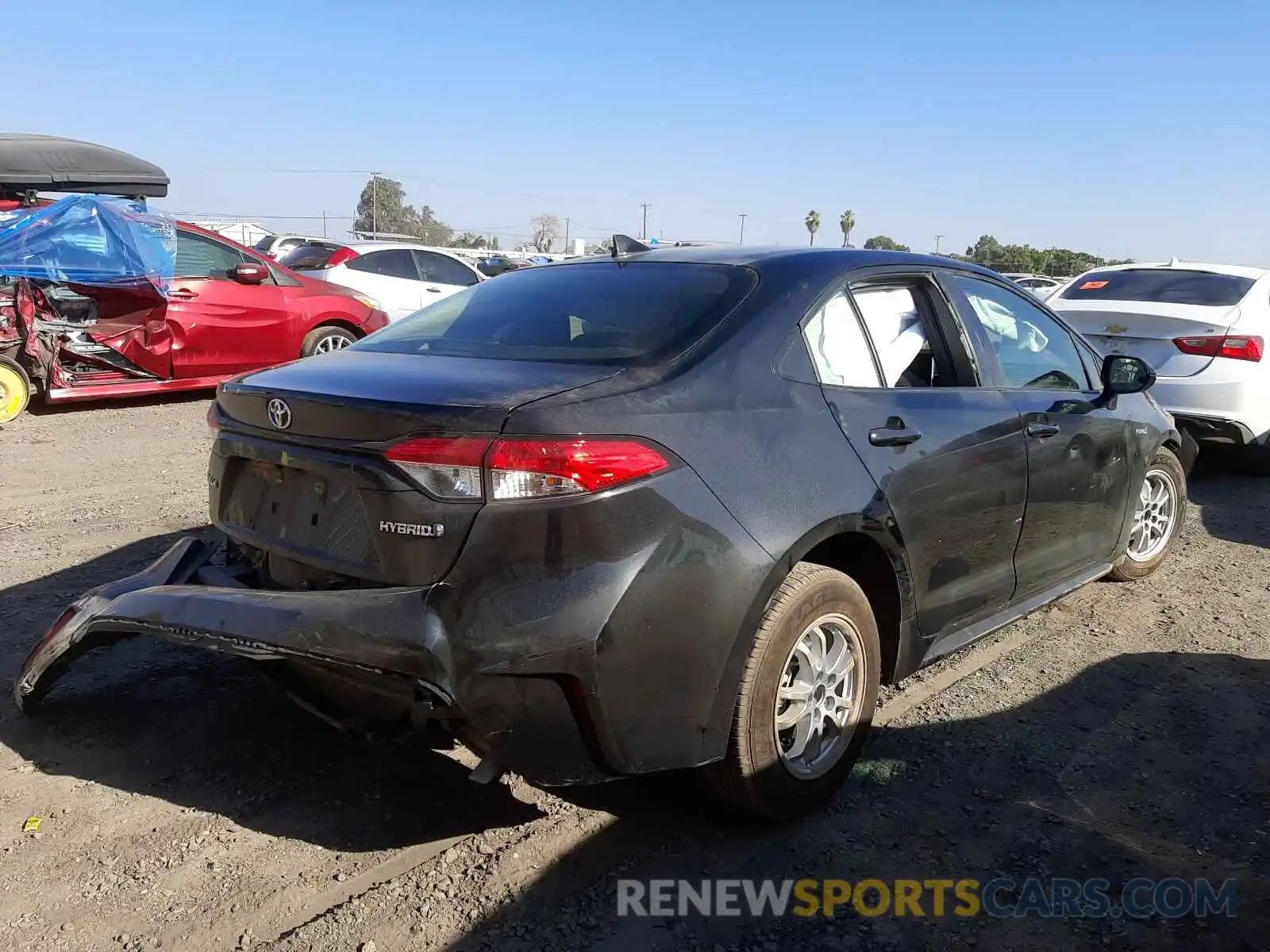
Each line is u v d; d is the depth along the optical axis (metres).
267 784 3.14
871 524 2.98
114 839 2.83
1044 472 3.85
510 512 2.36
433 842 2.86
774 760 2.82
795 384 2.95
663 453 2.54
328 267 12.59
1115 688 3.97
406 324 3.55
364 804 3.04
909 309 3.53
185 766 3.22
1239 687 3.99
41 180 9.88
